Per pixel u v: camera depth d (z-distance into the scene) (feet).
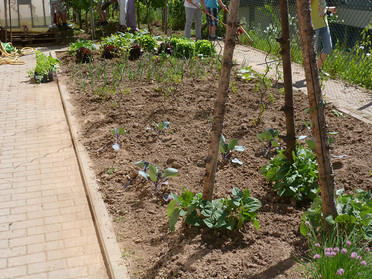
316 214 10.68
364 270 8.99
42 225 12.87
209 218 11.32
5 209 13.66
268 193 13.35
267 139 15.02
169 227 11.50
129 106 21.25
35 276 10.78
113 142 17.56
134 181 14.70
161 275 10.21
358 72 25.22
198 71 26.00
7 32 38.14
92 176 15.20
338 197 11.13
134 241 11.69
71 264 11.23
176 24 48.75
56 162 16.74
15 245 11.96
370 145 15.85
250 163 15.35
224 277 9.89
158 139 17.66
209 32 39.04
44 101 23.40
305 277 9.62
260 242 11.08
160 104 21.26
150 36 33.73
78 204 13.97
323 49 24.02
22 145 18.16
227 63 11.05
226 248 10.93
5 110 22.09
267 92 22.48
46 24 38.50
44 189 14.84
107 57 31.14
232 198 12.21
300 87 23.65
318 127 10.24
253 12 45.34
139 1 42.73
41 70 26.63
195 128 18.56
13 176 15.69
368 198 11.15
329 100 21.45
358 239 9.98
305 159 13.05
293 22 34.76
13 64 31.81
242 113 19.81
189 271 10.16
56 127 19.97
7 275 10.80
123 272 10.42
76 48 33.35
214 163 11.53
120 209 13.24
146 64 27.94
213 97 22.11
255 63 29.84
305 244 10.85
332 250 9.00
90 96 23.03
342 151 15.72
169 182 14.33
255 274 9.91
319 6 22.68
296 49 30.89
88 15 52.49
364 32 29.96
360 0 32.14
